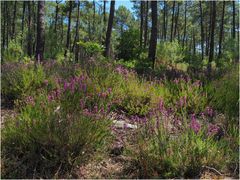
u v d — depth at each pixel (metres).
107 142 4.12
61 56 16.95
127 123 4.99
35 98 4.84
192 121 4.13
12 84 6.02
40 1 11.30
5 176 3.49
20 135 3.77
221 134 4.54
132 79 6.51
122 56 18.91
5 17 36.91
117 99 5.68
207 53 42.62
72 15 36.19
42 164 3.66
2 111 5.21
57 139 3.67
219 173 3.88
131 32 19.34
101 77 6.18
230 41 22.23
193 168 3.83
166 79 6.84
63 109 4.36
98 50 13.46
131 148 3.99
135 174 3.77
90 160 3.88
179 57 20.48
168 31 56.16
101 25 27.61
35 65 6.69
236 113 5.44
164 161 3.80
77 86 5.17
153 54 13.56
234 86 6.45
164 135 3.92
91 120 3.98
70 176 3.65
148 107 5.41
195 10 41.56
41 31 11.33
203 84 6.88
